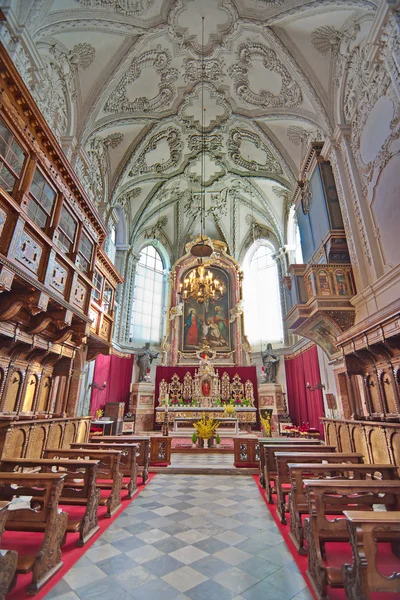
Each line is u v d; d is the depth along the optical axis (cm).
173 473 798
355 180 858
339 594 276
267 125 1319
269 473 587
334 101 980
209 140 1502
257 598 272
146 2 925
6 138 493
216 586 289
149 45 1051
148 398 1608
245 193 1830
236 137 1458
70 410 949
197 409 1510
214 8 966
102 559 339
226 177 1738
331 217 926
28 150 539
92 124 1099
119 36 984
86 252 788
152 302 1947
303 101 1091
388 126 713
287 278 1060
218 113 1362
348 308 834
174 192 1855
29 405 716
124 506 527
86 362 1061
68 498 422
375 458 600
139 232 1831
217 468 806
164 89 1223
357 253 833
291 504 398
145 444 756
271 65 1082
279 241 1822
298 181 1176
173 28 1020
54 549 312
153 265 2022
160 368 1730
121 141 1355
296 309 905
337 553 326
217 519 465
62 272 639
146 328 1867
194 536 402
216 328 1888
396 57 642
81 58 983
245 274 2031
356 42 851
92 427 1200
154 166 1584
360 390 823
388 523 229
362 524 229
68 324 663
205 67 1164
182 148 1551
